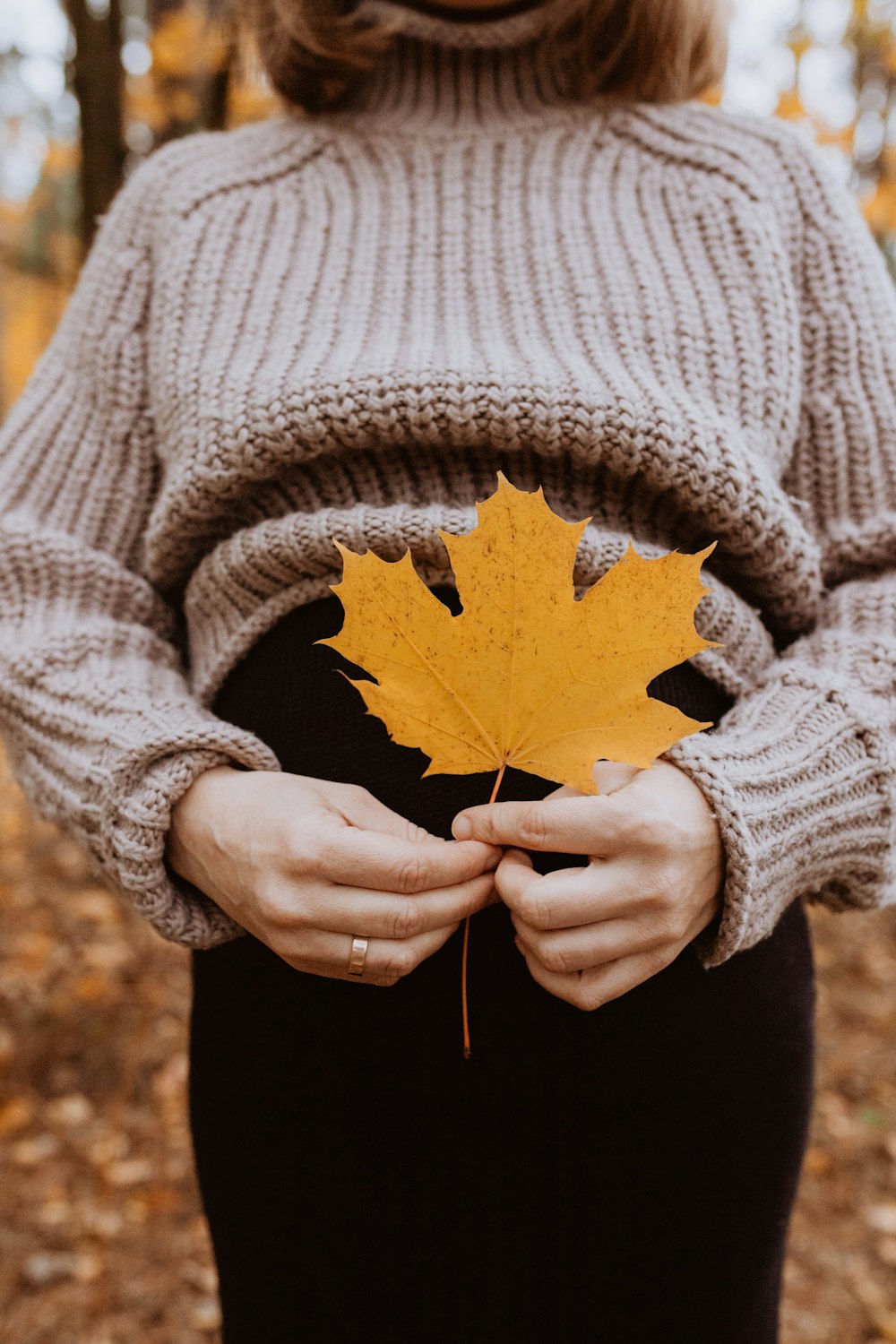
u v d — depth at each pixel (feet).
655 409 2.70
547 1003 2.63
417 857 2.25
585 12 3.22
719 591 2.85
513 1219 2.72
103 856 2.77
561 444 2.71
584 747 2.28
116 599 3.30
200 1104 3.05
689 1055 2.69
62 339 3.54
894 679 2.77
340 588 2.23
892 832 2.82
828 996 10.28
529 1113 2.67
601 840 2.23
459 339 2.89
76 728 2.86
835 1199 7.52
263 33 3.56
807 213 3.11
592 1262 2.75
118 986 9.37
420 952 2.32
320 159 3.33
